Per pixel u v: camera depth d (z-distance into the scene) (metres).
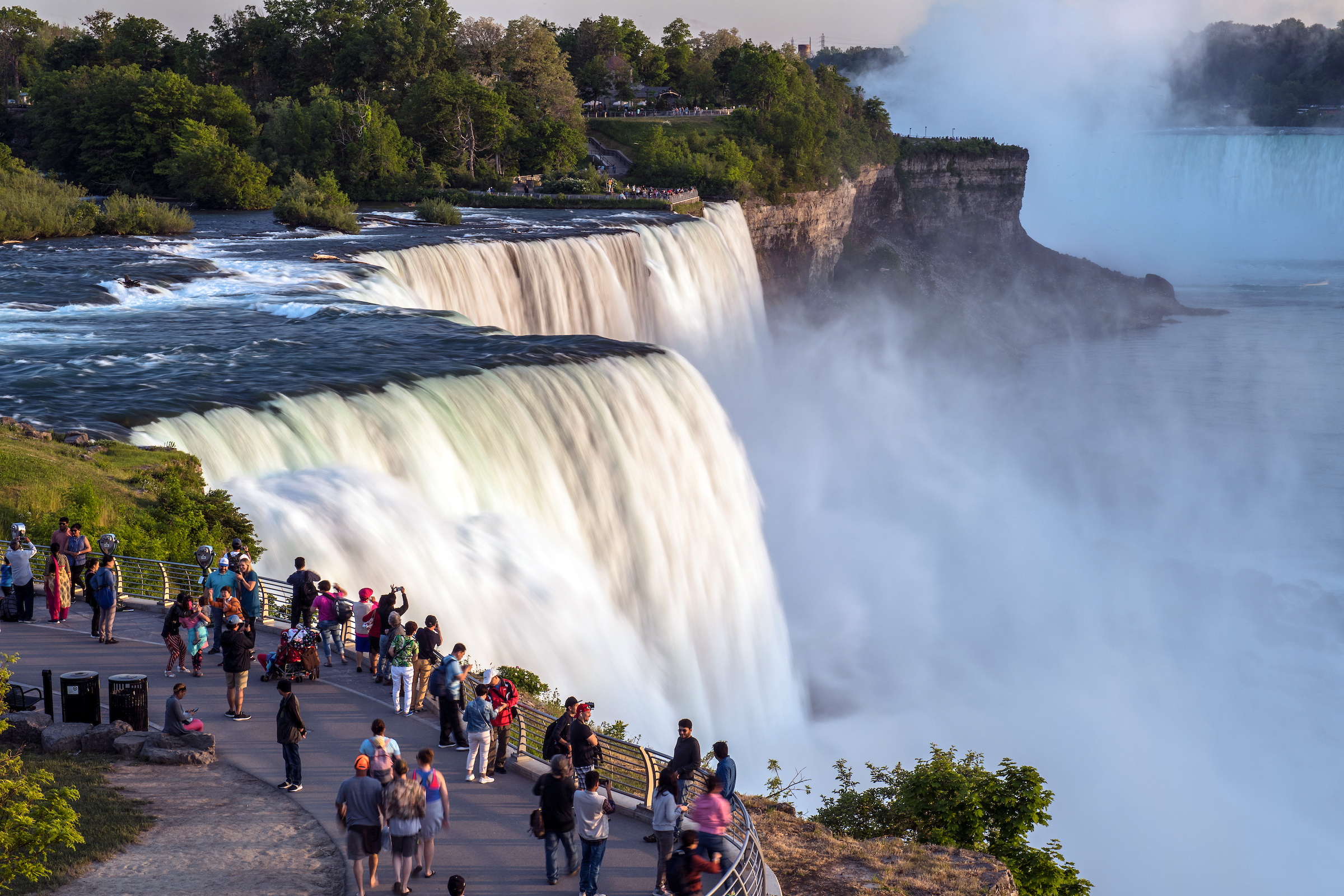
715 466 60.72
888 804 29.38
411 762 23.75
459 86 158.25
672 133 186.88
